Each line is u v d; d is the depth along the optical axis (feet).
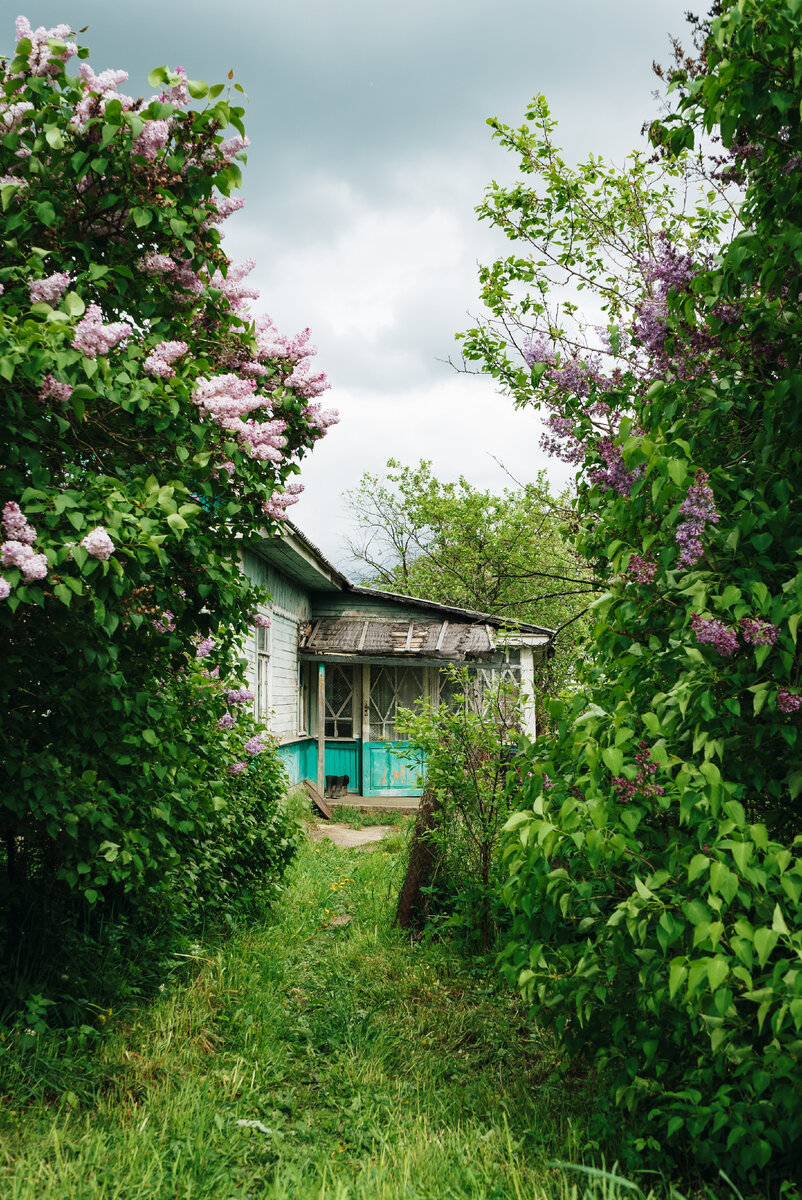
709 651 9.55
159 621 13.46
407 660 50.65
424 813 21.89
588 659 14.25
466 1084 13.44
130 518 10.50
